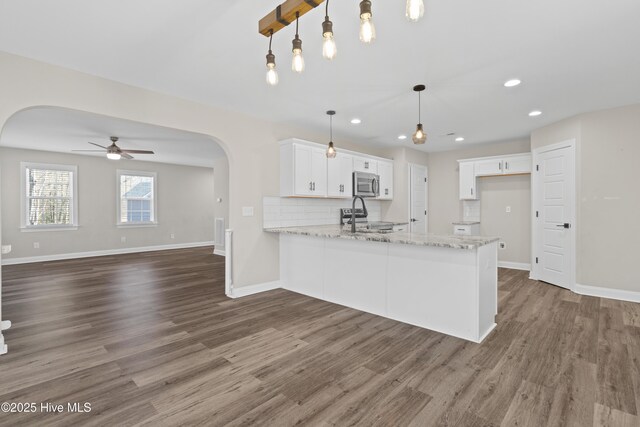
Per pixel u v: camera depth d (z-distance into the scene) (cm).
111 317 326
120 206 775
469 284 268
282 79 300
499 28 214
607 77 294
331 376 214
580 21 206
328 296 382
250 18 205
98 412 176
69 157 695
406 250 309
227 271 400
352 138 539
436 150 643
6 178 620
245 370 221
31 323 309
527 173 537
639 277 371
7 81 246
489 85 312
